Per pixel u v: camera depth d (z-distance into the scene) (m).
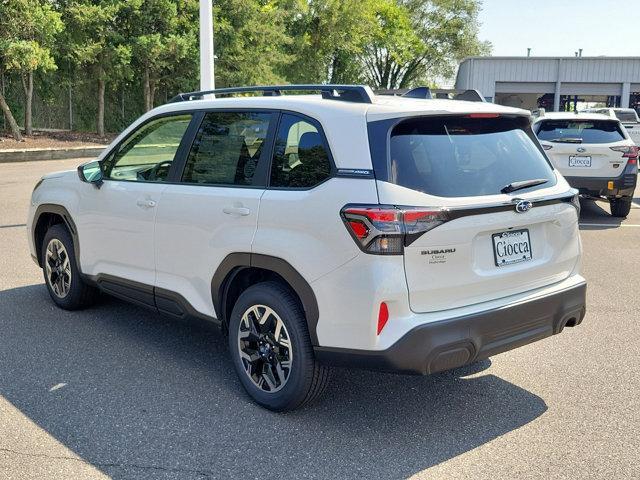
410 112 3.46
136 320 5.43
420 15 59.66
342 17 42.44
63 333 5.09
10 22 20.31
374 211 3.25
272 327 3.78
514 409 3.95
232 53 32.16
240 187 3.96
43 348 4.76
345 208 3.33
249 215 3.81
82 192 5.16
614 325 5.55
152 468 3.21
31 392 4.02
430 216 3.29
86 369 4.40
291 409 3.79
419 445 3.49
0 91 24.12
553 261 3.90
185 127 4.50
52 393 4.02
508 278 3.65
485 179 3.62
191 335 5.11
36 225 5.77
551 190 3.88
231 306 4.17
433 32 59.16
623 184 10.38
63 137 26.36
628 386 4.30
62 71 27.02
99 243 5.00
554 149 10.41
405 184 3.35
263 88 4.21
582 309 4.05
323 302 3.44
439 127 3.63
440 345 3.33
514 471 3.24
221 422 3.70
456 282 3.43
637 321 5.66
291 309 3.64
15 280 6.52
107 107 31.48
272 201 3.70
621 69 45.50
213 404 3.92
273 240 3.65
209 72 10.82
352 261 3.31
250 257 3.79
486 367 4.62
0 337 4.96
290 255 3.55
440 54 60.31
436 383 4.33
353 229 3.30
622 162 10.34
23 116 27.55
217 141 4.24
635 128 23.95
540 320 3.78
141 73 29.98
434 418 3.82
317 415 3.82
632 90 46.22
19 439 3.45
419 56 60.25
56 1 24.38
